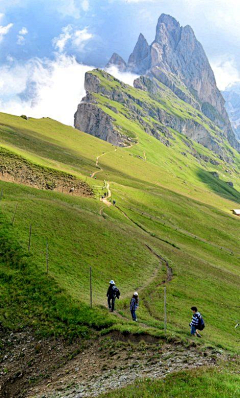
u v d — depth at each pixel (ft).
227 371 74.43
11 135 503.61
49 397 76.64
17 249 140.15
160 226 318.45
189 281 186.29
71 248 165.27
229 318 150.51
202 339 105.50
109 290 116.98
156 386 68.13
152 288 161.58
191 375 70.33
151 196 418.92
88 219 221.66
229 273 245.65
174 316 132.26
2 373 91.20
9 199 199.31
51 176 329.31
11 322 107.76
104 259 172.45
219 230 390.21
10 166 304.30
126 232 241.96
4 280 124.47
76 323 105.50
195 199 588.91
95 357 91.15
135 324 106.32
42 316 109.19
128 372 79.92
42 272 129.39
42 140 573.33
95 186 358.43
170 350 89.15
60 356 94.43
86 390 75.25
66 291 120.06
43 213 192.65
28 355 96.58
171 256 226.38
